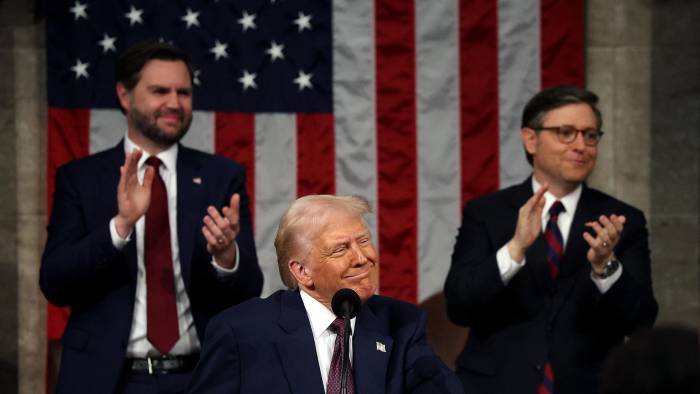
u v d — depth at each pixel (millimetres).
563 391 10742
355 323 8312
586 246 11203
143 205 10602
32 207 16859
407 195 17047
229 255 10844
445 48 17047
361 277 8117
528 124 11734
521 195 11688
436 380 8086
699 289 17375
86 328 10938
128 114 11750
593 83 17453
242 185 12008
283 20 16953
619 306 10625
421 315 8586
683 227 17391
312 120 16969
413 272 17016
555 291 11062
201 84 16734
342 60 17016
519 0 17047
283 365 8039
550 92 11602
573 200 11547
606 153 17438
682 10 17391
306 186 16953
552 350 10859
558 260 11133
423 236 17047
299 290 8539
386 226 17000
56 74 16328
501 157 17094
